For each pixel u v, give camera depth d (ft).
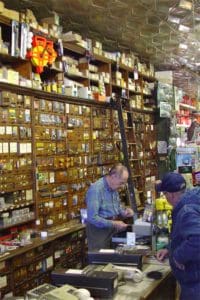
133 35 22.89
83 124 19.71
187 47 25.84
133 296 7.43
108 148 21.75
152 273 8.55
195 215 7.52
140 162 25.94
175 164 27.27
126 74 24.73
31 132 15.94
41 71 16.67
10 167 14.83
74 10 18.42
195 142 32.12
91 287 7.44
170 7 18.34
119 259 8.85
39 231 16.03
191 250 7.30
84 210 18.21
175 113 30.86
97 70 22.15
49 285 7.52
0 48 14.55
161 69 32.27
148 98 28.76
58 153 17.65
